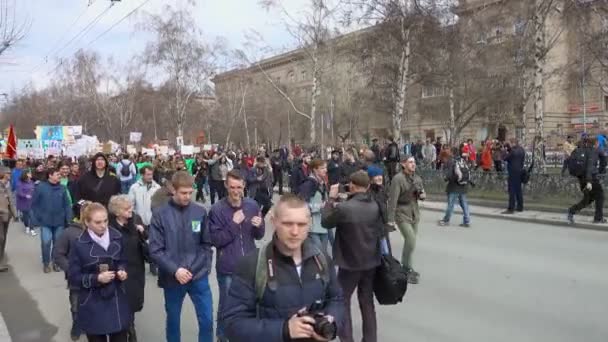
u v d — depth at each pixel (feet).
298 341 7.65
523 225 39.42
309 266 8.59
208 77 146.72
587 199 37.63
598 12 60.59
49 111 236.84
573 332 16.76
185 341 17.21
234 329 8.12
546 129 147.13
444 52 88.38
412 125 177.27
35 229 44.86
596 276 23.52
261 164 40.83
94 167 25.08
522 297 20.76
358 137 174.70
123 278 13.56
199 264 14.66
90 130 246.27
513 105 109.81
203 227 14.92
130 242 15.58
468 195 56.34
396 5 78.02
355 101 134.82
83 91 193.67
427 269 25.98
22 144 83.15
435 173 62.80
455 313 19.15
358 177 15.58
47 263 28.78
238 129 200.23
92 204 13.74
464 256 28.68
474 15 83.15
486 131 154.40
